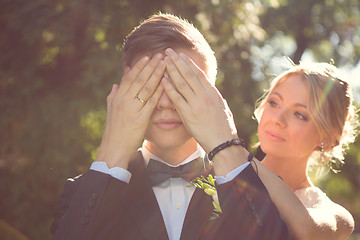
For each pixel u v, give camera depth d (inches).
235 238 65.0
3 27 271.6
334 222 86.7
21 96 259.9
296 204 76.0
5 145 255.8
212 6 272.8
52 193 259.6
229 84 290.4
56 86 272.4
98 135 266.8
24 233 256.8
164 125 70.7
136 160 74.4
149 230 67.0
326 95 93.5
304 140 93.0
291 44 536.7
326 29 507.5
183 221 70.7
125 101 70.3
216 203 66.8
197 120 69.1
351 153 371.6
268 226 64.5
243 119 303.0
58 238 63.9
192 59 72.2
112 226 66.2
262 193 66.4
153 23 72.4
